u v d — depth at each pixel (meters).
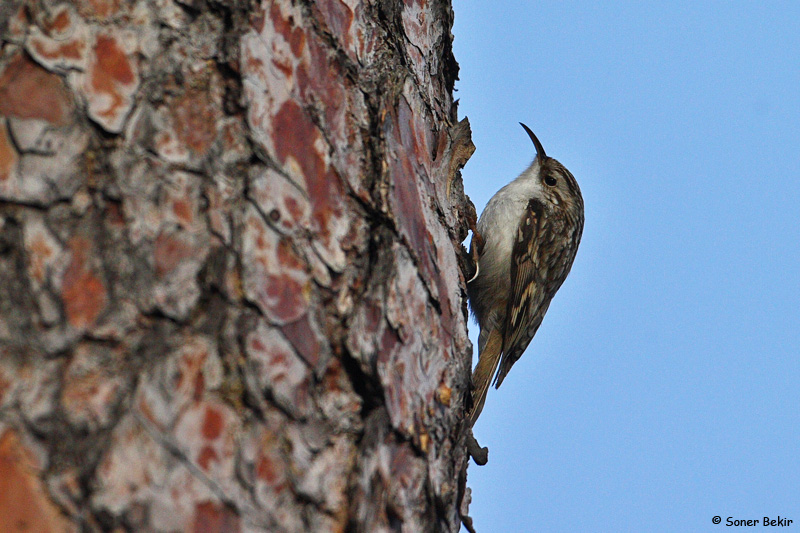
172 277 3.29
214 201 3.50
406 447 4.02
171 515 2.99
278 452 3.36
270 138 3.80
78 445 2.92
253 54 3.84
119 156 3.35
